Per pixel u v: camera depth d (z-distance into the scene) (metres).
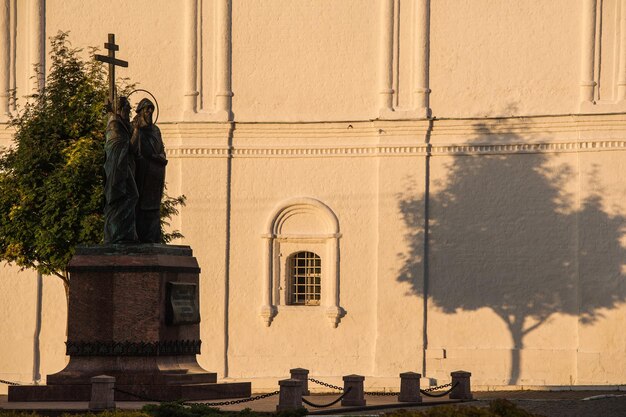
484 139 51.34
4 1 54.34
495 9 51.72
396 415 28.64
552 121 50.72
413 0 52.31
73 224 44.12
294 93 53.00
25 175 44.88
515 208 50.97
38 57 54.06
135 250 34.25
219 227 52.81
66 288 46.16
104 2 53.91
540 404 42.31
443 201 51.53
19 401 33.88
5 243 45.75
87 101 45.69
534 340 50.50
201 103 53.34
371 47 52.62
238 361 52.41
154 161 35.56
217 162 52.97
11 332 53.25
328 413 35.88
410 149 51.75
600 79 50.78
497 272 50.97
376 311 51.62
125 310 34.00
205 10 53.53
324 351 52.03
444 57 52.00
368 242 52.03
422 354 51.16
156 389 33.62
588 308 50.03
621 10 50.69
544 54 51.25
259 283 52.59
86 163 43.84
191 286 35.34
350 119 52.41
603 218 50.09
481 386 50.53
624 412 39.59
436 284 51.38
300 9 53.09
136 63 53.72
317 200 52.41
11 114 53.94
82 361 34.06
